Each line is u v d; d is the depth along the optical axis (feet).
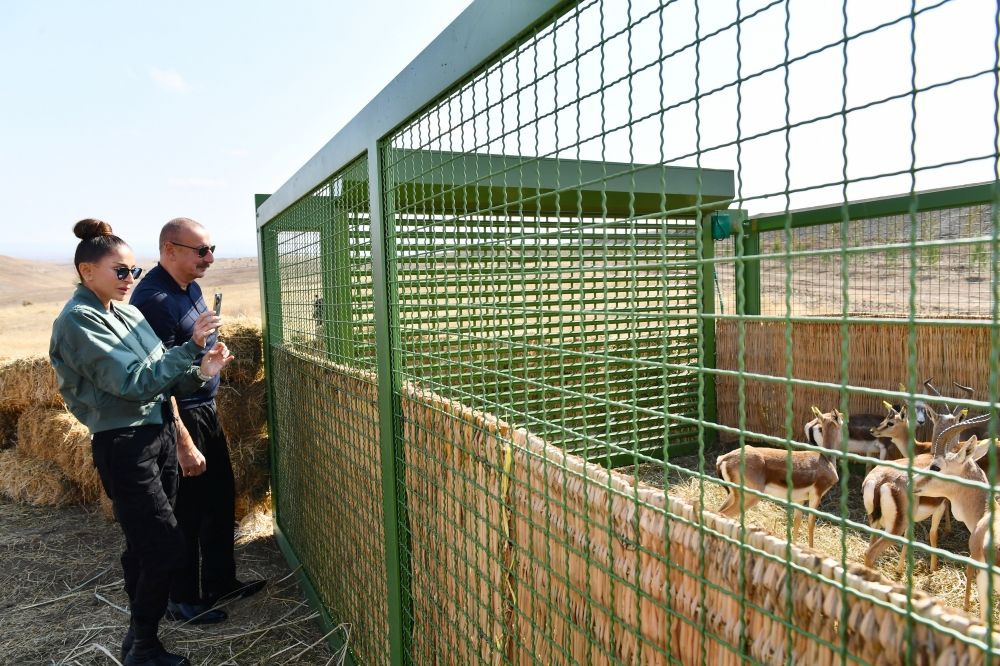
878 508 13.56
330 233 9.95
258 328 19.83
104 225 9.93
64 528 18.85
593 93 3.56
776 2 2.48
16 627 13.05
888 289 19.80
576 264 16.34
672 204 17.12
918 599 2.52
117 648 12.17
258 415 19.43
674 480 17.20
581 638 4.53
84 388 9.71
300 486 13.67
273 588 14.12
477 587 5.94
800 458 15.51
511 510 5.27
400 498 7.63
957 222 17.34
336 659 10.79
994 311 1.88
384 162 7.16
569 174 13.55
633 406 3.63
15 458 21.84
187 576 12.78
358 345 8.80
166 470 10.73
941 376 18.83
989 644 2.16
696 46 2.86
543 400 4.63
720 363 24.30
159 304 11.35
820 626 2.83
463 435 5.99
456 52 5.03
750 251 23.12
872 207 18.69
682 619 3.49
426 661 7.34
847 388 2.34
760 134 2.59
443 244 5.78
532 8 3.96
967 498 12.49
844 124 2.28
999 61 1.89
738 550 3.23
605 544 4.22
